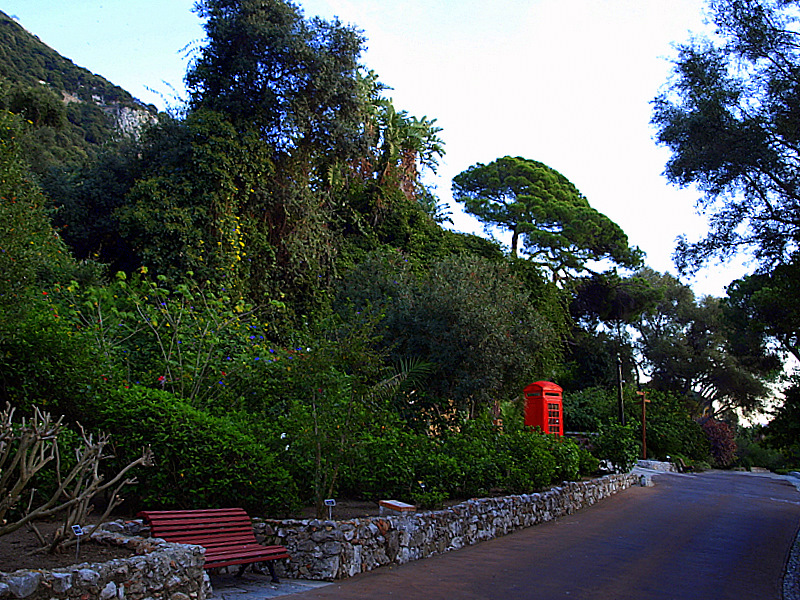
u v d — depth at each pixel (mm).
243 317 14961
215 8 18875
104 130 64875
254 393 11336
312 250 19750
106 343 10500
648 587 7523
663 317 54031
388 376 14633
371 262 19625
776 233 10984
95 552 5730
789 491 23281
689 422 33219
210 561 6129
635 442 20922
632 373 43469
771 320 13516
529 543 10258
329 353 9742
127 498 8438
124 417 8086
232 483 8102
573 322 36375
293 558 7480
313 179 21406
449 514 9680
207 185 16984
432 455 11086
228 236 16891
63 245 14875
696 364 50594
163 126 18016
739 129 10875
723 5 10906
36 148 20188
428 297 16422
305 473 9297
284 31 18391
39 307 9812
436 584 7199
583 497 15148
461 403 15992
